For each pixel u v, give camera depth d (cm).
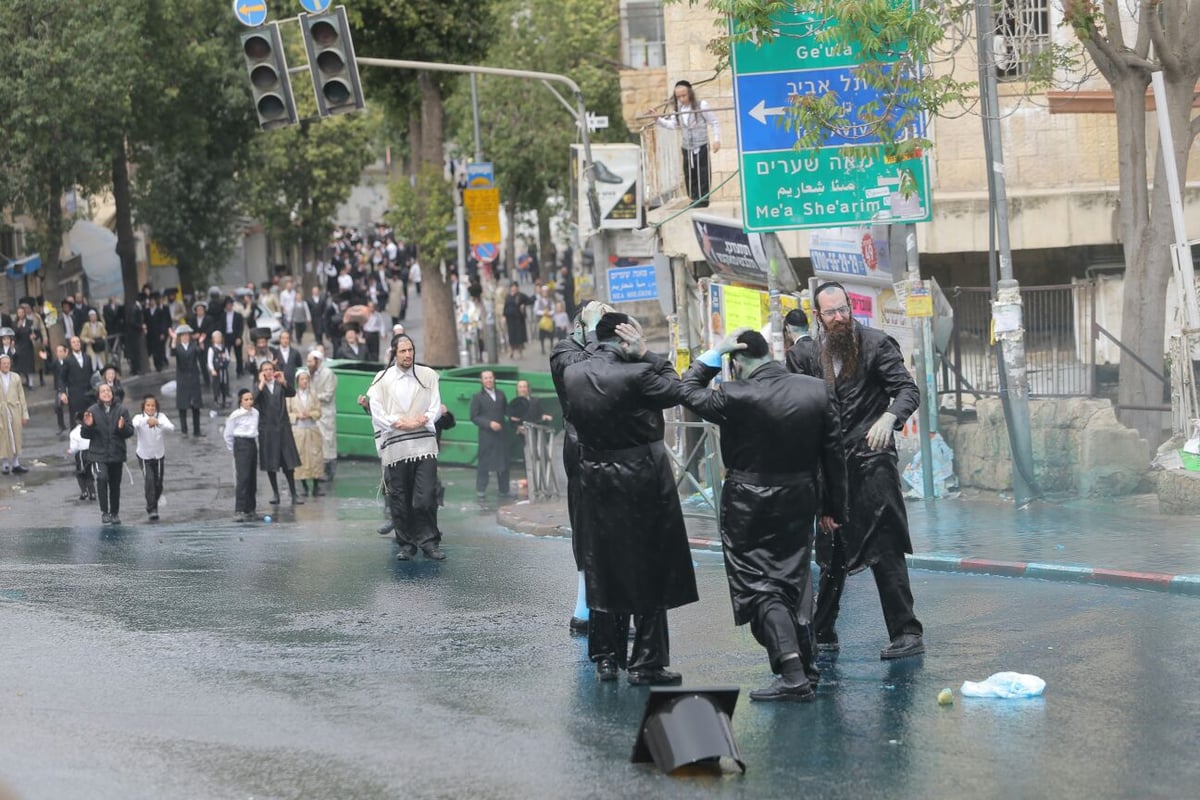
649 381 937
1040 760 773
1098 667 966
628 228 3294
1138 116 1888
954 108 2523
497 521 2002
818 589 1121
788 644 895
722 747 764
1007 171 2534
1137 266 1869
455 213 4031
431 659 1044
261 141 5572
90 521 2131
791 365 1025
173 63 4481
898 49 1716
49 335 4228
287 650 1079
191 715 892
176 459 2872
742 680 967
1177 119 1880
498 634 1132
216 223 5528
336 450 2733
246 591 1351
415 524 1548
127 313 4431
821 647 1037
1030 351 1878
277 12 4162
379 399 1551
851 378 1001
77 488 2516
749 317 2083
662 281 2553
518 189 5941
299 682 976
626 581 948
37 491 2486
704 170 2598
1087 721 843
